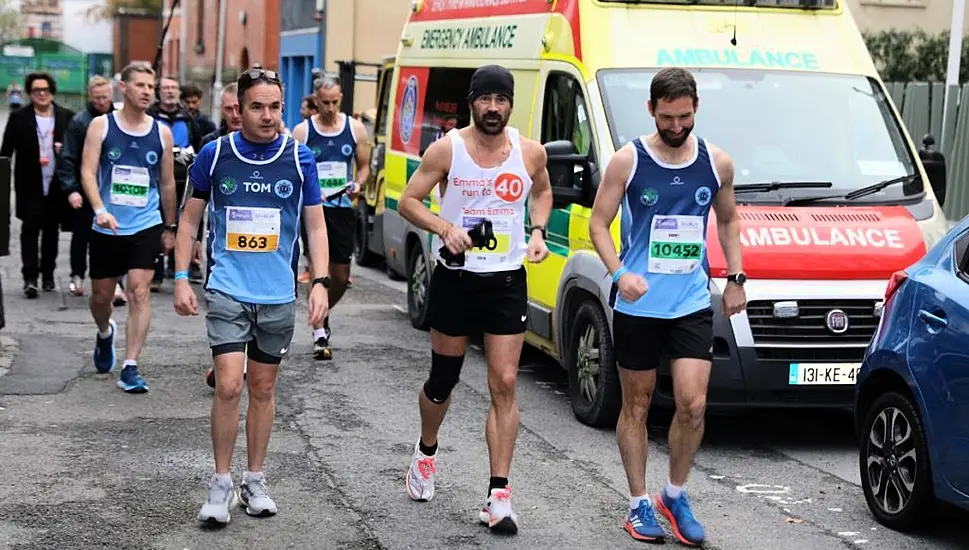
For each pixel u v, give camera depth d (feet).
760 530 31.73
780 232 40.32
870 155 44.27
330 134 52.95
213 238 30.99
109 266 45.16
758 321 39.11
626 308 30.01
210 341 30.48
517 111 50.29
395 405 44.50
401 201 30.78
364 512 32.04
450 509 32.50
